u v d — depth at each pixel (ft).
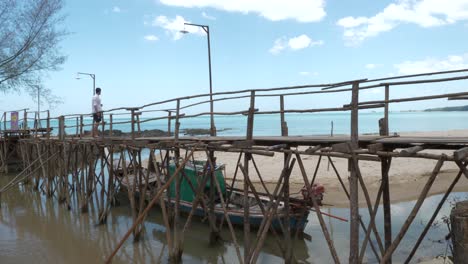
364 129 208.54
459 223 17.37
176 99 33.12
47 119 64.69
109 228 43.27
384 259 19.62
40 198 61.41
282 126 32.71
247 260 26.50
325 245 34.73
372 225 21.62
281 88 24.31
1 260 34.45
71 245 38.09
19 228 44.62
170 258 32.63
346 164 73.00
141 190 41.93
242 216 37.27
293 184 58.54
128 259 34.09
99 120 58.54
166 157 40.55
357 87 20.63
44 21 93.97
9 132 84.64
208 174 32.55
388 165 23.04
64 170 55.06
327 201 49.21
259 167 74.74
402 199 49.03
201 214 41.73
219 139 31.30
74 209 53.21
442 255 29.14
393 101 19.66
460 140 20.17
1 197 62.13
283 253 30.94
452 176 59.00
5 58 90.79
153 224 43.52
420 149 19.31
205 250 35.19
